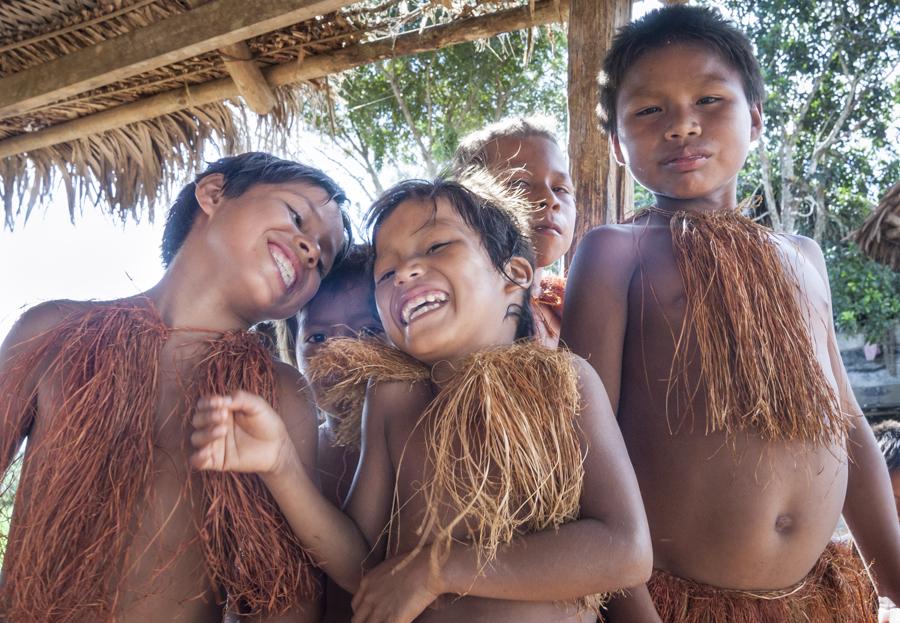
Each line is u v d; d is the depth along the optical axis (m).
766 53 11.09
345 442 1.82
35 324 1.84
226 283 1.85
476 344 1.63
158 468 1.68
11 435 1.73
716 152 1.91
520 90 9.14
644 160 1.95
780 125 11.05
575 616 1.53
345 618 1.84
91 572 1.58
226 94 3.61
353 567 1.61
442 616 1.50
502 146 2.67
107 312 1.81
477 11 3.22
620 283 1.89
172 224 2.06
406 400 1.67
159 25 3.27
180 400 1.75
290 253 1.86
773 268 1.79
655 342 1.82
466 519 1.49
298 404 1.82
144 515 1.65
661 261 1.87
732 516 1.70
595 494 1.49
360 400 1.79
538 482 1.45
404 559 1.45
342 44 3.35
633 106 1.97
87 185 4.11
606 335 1.87
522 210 1.88
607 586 1.42
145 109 3.74
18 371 1.75
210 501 1.66
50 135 4.02
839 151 11.23
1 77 3.73
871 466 2.01
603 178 2.89
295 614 1.69
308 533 1.58
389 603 1.42
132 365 1.73
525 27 3.13
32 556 1.59
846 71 10.87
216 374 1.74
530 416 1.47
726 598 1.72
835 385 1.91
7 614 1.61
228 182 1.96
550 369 1.53
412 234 1.66
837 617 1.80
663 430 1.78
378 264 1.69
